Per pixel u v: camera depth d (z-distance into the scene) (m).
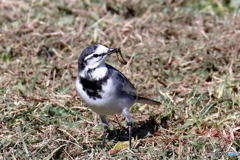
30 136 11.02
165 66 14.66
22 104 12.41
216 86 13.37
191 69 14.52
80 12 18.02
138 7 18.50
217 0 19.05
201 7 18.77
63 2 18.53
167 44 16.05
